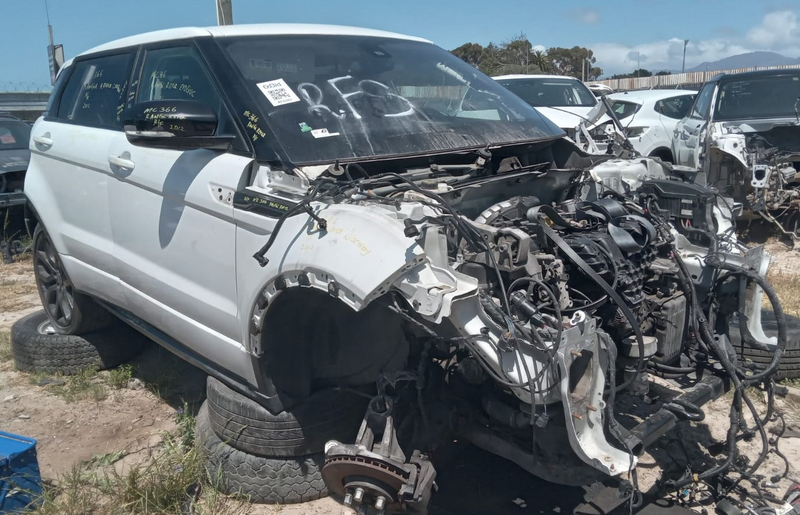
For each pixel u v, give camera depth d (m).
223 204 3.08
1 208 8.79
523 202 3.23
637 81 33.72
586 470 2.72
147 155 3.62
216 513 3.13
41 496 3.16
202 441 3.40
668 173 4.33
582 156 3.77
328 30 3.95
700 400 2.99
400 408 2.88
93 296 4.45
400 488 2.64
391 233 2.49
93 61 4.55
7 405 4.43
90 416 4.27
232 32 3.62
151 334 3.96
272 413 3.12
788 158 8.27
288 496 3.20
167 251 3.49
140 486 3.23
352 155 3.11
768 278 6.47
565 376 2.43
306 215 2.75
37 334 4.91
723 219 3.78
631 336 2.97
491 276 2.79
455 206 3.14
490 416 2.94
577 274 2.96
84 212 4.20
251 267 2.94
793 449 3.66
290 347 3.08
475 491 3.33
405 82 3.80
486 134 3.63
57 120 4.72
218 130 3.27
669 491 3.24
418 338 3.12
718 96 9.21
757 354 4.10
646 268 3.16
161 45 3.84
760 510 2.93
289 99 3.30
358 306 2.47
